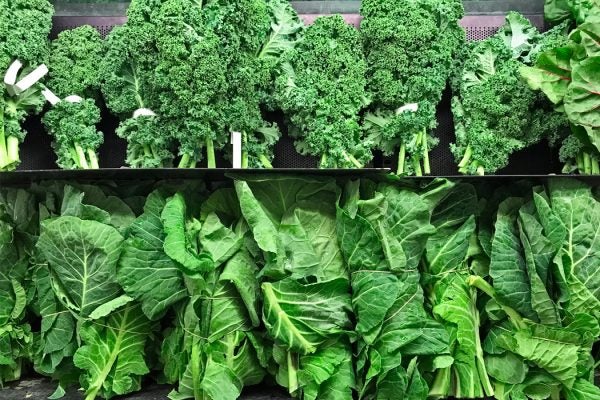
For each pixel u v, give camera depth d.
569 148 2.05
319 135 1.99
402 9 2.07
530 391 1.86
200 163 2.17
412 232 1.85
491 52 2.13
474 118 2.09
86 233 1.79
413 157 2.10
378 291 1.75
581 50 1.96
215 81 1.87
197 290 1.75
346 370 1.77
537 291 1.78
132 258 1.77
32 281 2.00
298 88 2.01
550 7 2.21
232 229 1.94
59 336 1.88
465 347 1.84
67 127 2.00
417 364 1.81
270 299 1.76
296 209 1.92
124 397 1.87
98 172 1.82
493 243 1.86
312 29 2.09
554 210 1.89
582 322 1.79
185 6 1.87
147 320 1.90
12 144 1.99
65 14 2.25
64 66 2.09
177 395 1.83
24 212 2.02
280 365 1.81
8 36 1.96
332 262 1.89
